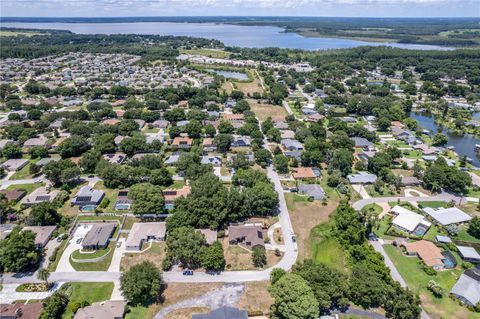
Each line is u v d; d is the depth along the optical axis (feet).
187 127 630.74
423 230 391.86
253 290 304.91
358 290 288.10
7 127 642.22
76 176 479.41
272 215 416.05
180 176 501.97
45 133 630.33
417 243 364.79
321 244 372.79
